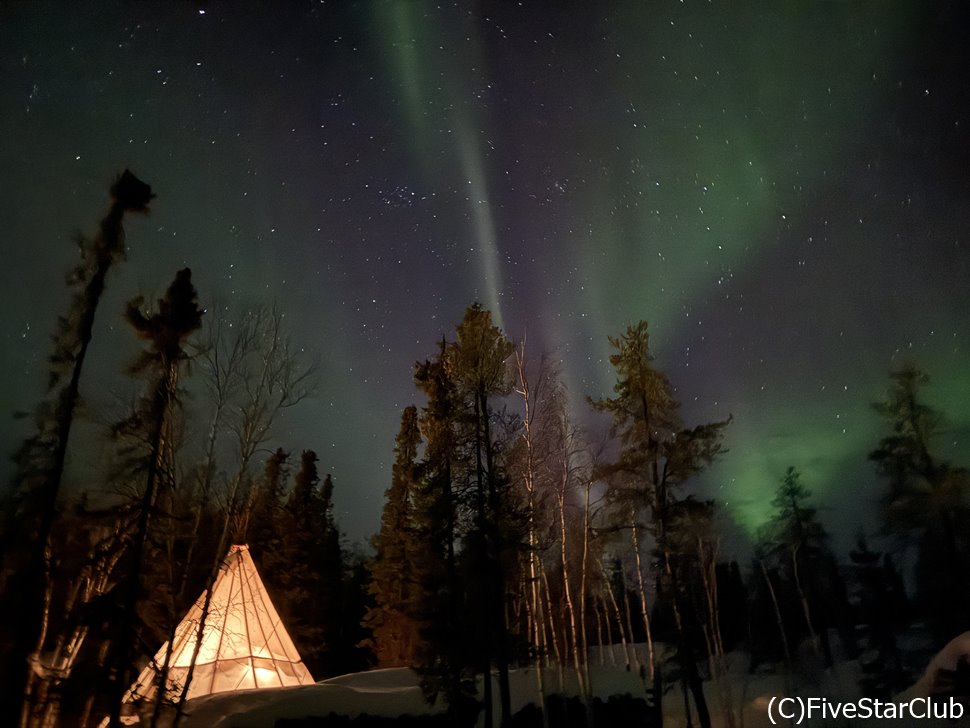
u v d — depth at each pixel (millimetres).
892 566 30578
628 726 22203
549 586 26094
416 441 34156
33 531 14695
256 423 17719
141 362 15734
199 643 16812
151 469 15352
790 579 32844
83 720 16484
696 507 20797
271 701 18312
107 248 15414
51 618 16344
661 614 30406
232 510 17750
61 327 14945
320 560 37250
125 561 17172
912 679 24922
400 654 30141
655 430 22047
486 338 20906
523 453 21844
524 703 21578
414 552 21422
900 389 28266
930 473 26875
